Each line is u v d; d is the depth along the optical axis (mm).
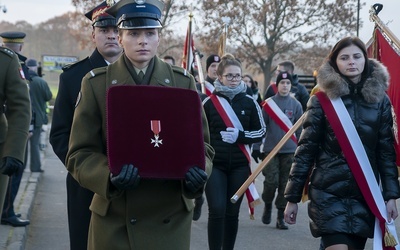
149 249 3938
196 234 8758
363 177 4906
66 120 5195
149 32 4070
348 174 4918
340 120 4945
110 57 5402
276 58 29594
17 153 5539
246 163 6984
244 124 7004
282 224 9117
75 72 5305
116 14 4121
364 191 4902
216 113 6992
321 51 28266
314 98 5078
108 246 3969
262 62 28172
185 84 4180
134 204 3932
